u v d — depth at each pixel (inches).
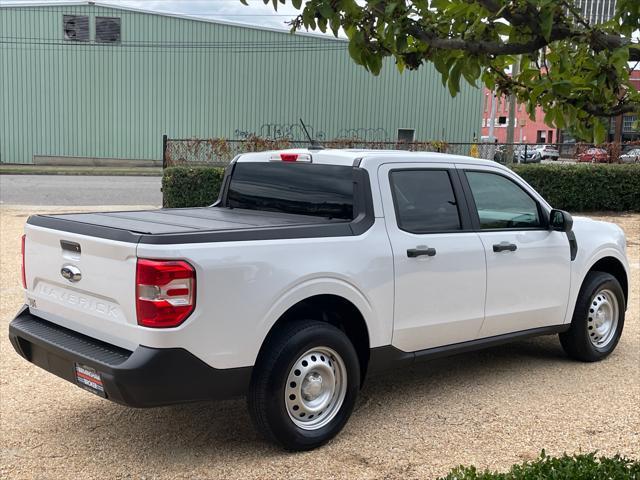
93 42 1485.0
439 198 199.6
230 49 1518.2
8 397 202.5
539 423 186.7
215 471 157.6
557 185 719.7
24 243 183.6
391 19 117.1
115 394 148.9
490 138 1497.3
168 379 146.6
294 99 1551.4
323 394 170.4
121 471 157.6
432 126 1592.0
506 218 216.8
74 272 163.3
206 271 148.6
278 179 203.6
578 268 233.1
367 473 156.6
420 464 161.3
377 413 193.6
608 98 121.3
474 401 203.5
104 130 1518.2
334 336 168.9
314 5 117.7
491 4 112.8
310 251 166.2
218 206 223.9
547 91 130.3
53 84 1491.1
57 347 161.9
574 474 120.4
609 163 784.9
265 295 156.9
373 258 177.5
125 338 151.9
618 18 112.0
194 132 1539.1
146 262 145.0
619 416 192.1
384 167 188.4
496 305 209.3
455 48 118.9
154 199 820.6
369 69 130.6
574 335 237.3
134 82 1509.6
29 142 1507.1
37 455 165.5
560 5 110.4
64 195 843.4
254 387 160.1
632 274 407.8
